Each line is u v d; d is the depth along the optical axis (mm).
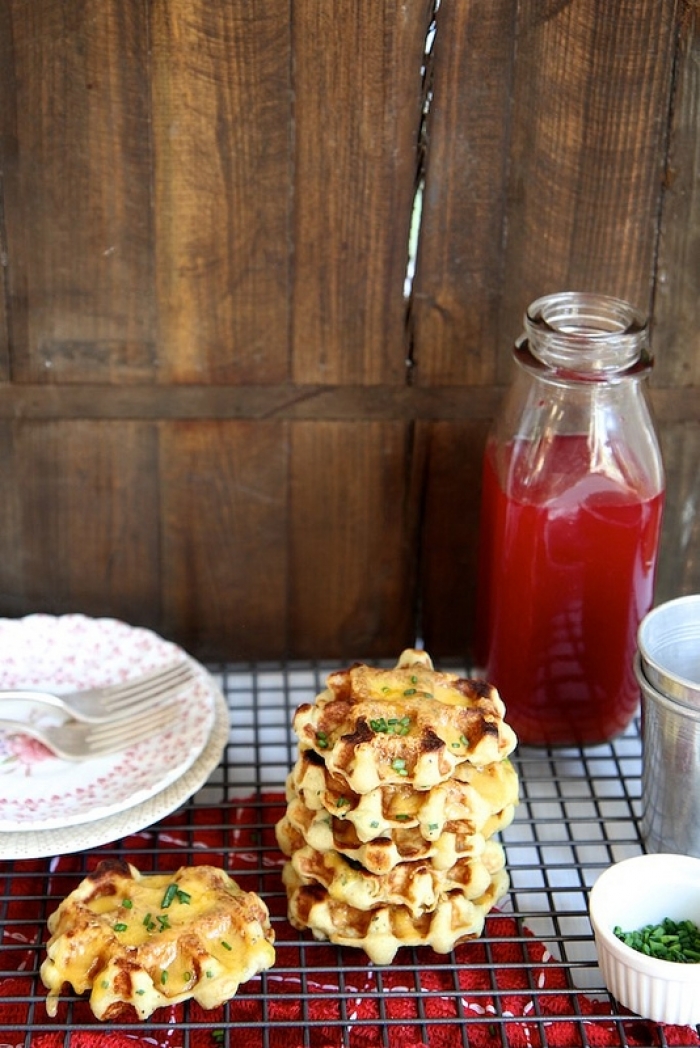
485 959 933
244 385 1077
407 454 1097
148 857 990
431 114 1019
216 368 1072
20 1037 890
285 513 1110
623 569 1019
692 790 940
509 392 1031
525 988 916
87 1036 886
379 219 1041
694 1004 875
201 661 1146
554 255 1053
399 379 1079
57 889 968
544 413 1005
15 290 1048
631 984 881
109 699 1046
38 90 1007
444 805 900
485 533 1052
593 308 1013
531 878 981
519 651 1040
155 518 1108
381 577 1129
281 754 1065
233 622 1140
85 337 1062
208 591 1130
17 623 1086
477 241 1048
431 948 935
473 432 1094
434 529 1116
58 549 1113
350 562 1124
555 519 1005
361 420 1088
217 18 995
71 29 995
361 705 912
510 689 1053
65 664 1078
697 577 1135
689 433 1096
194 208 1035
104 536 1111
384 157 1027
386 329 1067
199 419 1083
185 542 1115
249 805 1015
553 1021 889
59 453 1088
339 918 919
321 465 1098
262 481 1101
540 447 1004
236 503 1106
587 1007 910
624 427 1002
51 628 1086
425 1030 896
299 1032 898
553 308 1013
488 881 920
